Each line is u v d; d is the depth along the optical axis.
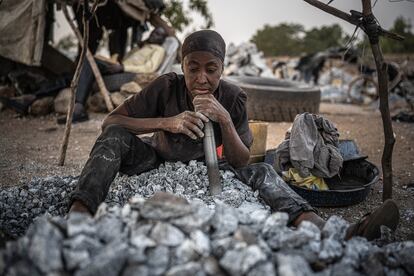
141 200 1.88
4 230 2.31
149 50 7.96
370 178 3.66
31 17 6.59
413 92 10.50
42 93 7.42
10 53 6.75
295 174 3.36
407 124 7.91
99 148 2.48
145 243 1.64
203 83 2.56
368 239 2.13
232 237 1.70
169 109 2.80
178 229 1.73
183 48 2.63
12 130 6.09
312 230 1.90
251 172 2.76
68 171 4.05
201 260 1.64
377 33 2.73
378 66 2.77
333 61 13.82
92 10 4.04
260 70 11.14
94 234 1.65
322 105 10.77
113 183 2.81
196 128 2.54
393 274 1.81
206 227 1.78
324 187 3.39
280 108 7.29
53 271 1.50
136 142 2.74
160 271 1.59
